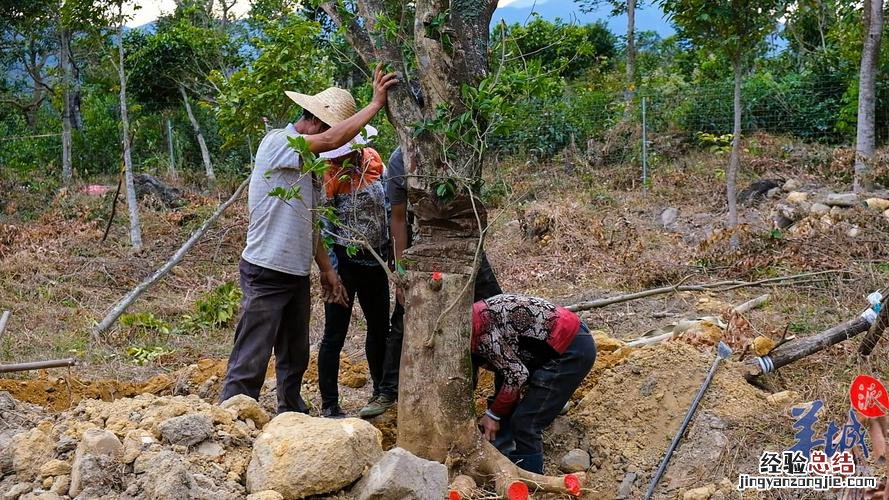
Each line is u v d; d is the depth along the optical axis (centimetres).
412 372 419
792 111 1571
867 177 1145
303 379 605
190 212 1442
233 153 2030
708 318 679
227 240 1263
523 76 418
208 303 885
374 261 514
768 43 1781
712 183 1338
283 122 941
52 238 1267
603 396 504
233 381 455
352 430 372
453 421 416
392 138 1159
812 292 791
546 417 445
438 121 404
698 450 453
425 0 409
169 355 740
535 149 1658
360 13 436
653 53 2494
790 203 1152
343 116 452
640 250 1003
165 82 1922
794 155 1380
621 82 1931
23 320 853
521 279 975
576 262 1009
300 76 886
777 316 729
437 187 412
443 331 414
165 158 1952
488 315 434
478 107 401
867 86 1187
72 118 2216
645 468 456
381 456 382
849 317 708
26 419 429
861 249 866
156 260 1158
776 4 1045
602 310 815
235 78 935
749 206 1226
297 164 447
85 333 805
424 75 413
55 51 2141
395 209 495
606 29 2423
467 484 403
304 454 356
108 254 1204
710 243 946
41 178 1728
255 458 366
